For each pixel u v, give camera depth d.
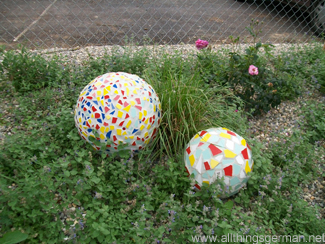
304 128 3.90
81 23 6.82
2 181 2.40
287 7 8.65
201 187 2.61
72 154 2.81
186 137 3.22
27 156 2.85
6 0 7.98
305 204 2.73
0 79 3.92
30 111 3.51
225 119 3.54
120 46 5.50
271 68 4.97
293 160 3.21
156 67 4.15
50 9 7.59
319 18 7.09
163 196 2.69
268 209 2.73
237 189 2.69
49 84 3.85
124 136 2.68
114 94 2.65
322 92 4.74
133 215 2.50
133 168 2.84
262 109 4.18
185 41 6.33
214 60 4.50
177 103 3.23
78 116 2.77
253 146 3.27
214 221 2.31
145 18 7.46
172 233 2.34
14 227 2.30
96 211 2.54
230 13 8.40
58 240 2.30
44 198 2.35
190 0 9.23
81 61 4.71
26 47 5.35
